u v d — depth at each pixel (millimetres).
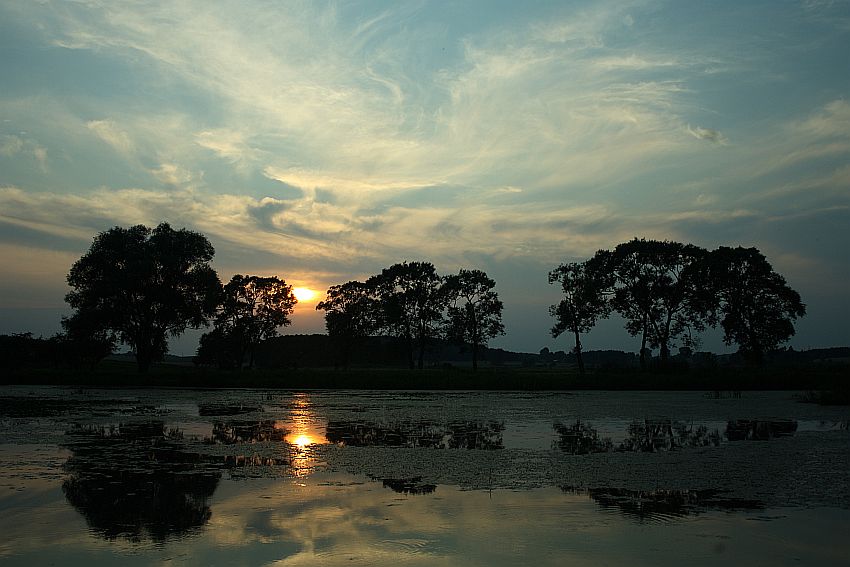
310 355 117125
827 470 15805
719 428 25094
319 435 22828
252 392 50781
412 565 8914
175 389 54469
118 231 64500
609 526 10789
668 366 62094
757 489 13656
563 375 61000
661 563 8969
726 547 9672
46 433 23109
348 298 98375
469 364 160000
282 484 14188
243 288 88250
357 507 12086
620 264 71688
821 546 9727
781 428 25125
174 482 14375
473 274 90688
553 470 15859
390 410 33688
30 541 10047
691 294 70875
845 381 43469
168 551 9539
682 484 14156
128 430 24078
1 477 14891
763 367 64500
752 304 71062
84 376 59656
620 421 27875
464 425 26203
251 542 9961
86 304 62625
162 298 62969
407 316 92938
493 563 8977
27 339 74625
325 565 8922
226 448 19531
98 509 11945
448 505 12227
